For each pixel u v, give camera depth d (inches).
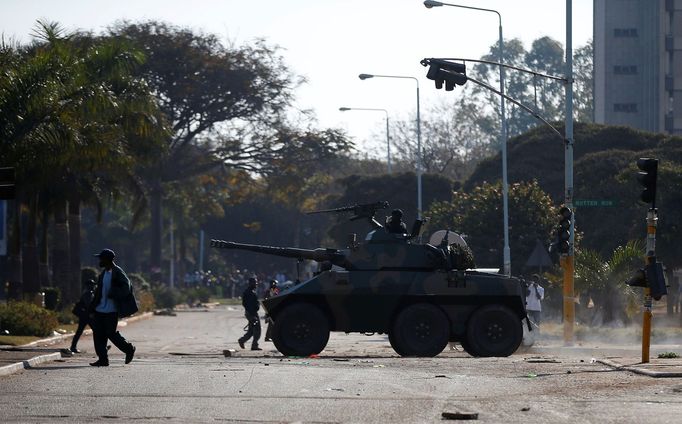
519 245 4082.2
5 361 1754.4
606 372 1573.6
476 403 1184.8
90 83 2982.3
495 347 2138.3
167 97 6289.4
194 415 1096.8
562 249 2534.5
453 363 1793.8
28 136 2743.6
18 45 3134.8
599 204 2628.0
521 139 5659.5
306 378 1481.3
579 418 1050.7
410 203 6230.3
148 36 6235.2
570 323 2539.4
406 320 2129.7
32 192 3612.2
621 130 5497.1
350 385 1382.9
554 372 1582.2
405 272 2150.6
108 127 3171.8
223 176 7007.9
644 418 1043.3
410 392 1300.4
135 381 1441.9
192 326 3978.8
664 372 1496.1
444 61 2554.1
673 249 4151.1
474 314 2143.2
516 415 1080.2
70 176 3789.4
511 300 2166.6
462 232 4168.3
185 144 6427.2
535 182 4227.4
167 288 6176.2
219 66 6269.7
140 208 4446.4
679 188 4175.7
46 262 4301.2
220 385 1384.1
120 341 1788.9
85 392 1306.6
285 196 7017.7
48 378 1497.3
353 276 2134.6
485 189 4222.4
